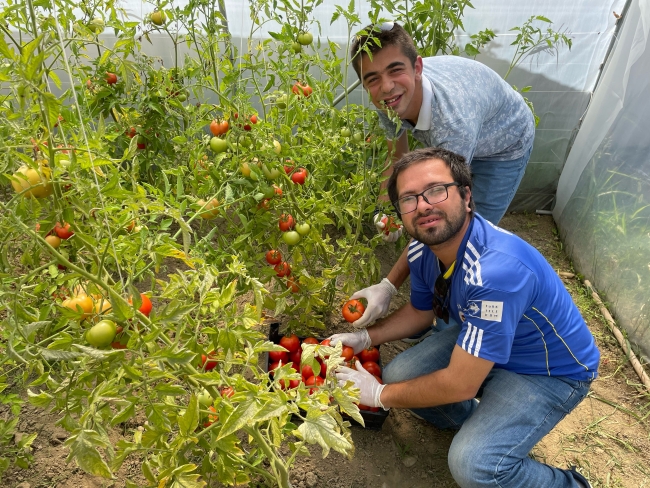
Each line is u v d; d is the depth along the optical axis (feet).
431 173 5.32
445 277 5.95
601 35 10.86
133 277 4.47
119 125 9.11
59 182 3.42
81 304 4.02
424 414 7.22
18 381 6.68
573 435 7.59
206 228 10.47
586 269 10.87
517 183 9.12
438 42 10.18
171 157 9.92
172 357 3.54
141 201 3.98
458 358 5.49
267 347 4.25
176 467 3.77
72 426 3.70
